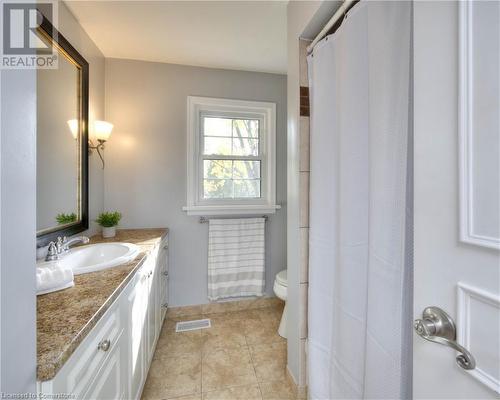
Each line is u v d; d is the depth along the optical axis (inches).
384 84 30.7
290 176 57.2
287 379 58.6
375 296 32.2
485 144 16.5
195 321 85.1
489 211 16.3
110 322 34.5
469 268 17.5
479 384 16.9
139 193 85.2
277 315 89.6
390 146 30.3
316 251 47.7
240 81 92.5
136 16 62.3
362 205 37.5
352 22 37.6
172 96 87.1
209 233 89.0
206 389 55.9
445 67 18.9
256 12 61.3
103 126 71.2
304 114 52.7
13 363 17.5
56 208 53.7
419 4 21.2
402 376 29.8
